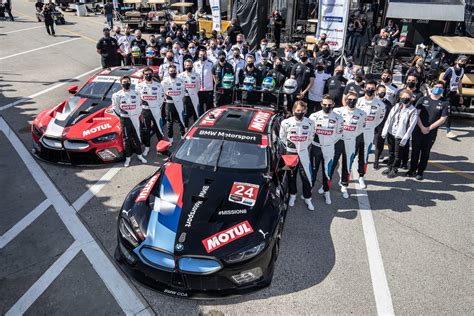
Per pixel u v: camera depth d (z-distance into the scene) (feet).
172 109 23.73
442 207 18.57
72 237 15.08
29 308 11.69
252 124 16.83
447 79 27.45
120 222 13.01
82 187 19.08
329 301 12.34
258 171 14.73
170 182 14.14
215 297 11.62
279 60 26.68
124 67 27.53
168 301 12.10
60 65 46.32
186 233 11.81
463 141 27.20
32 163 21.47
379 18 52.95
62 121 21.53
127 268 12.41
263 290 12.72
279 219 13.29
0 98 33.09
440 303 12.44
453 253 15.08
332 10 30.45
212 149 15.49
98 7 103.04
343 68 24.17
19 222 16.02
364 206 18.52
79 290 12.42
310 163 17.35
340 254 14.75
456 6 42.86
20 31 71.15
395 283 13.29
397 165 21.36
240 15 52.60
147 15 71.41
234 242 11.66
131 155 21.66
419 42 49.75
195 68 26.68
